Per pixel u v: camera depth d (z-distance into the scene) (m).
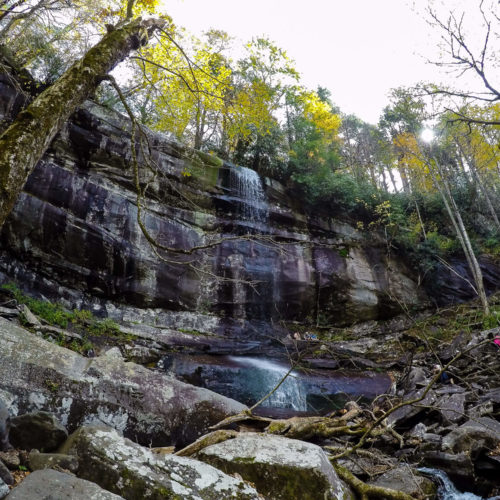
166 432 5.04
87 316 12.00
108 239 13.60
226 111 9.71
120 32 4.55
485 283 22.72
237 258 17.30
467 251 19.50
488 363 10.08
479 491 4.96
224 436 4.52
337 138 37.16
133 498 2.95
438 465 5.28
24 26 13.35
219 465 3.77
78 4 12.63
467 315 18.61
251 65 17.39
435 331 17.09
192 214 16.83
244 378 10.99
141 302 14.05
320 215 21.12
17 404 4.23
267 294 17.70
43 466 3.03
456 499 4.82
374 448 5.92
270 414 9.23
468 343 11.79
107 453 3.17
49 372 4.62
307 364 13.38
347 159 32.88
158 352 11.27
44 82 13.70
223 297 16.39
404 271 21.28
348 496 3.90
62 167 13.50
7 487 2.48
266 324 17.28
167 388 5.33
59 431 3.65
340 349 15.48
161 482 3.04
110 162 14.73
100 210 13.80
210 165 17.95
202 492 3.11
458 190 26.97
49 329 8.84
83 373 4.89
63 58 14.34
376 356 15.63
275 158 21.33
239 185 18.77
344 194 21.12
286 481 3.61
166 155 16.45
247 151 21.31
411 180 29.48
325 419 5.77
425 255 21.52
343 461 5.39
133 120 3.81
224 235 17.53
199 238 16.62
